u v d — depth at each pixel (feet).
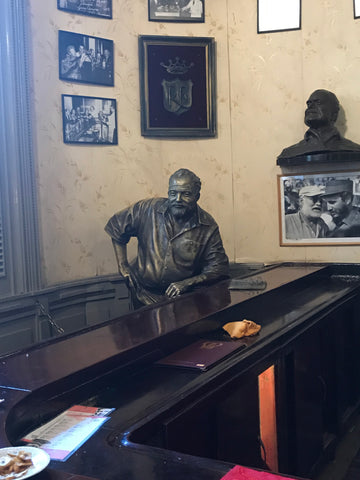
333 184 17.71
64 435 5.39
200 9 18.24
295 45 17.94
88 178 16.40
